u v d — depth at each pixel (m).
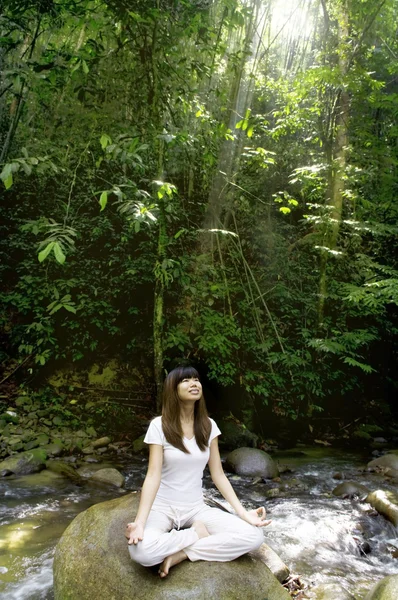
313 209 9.18
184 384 2.40
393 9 8.32
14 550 3.15
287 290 8.08
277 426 7.62
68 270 7.50
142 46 6.32
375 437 7.73
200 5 6.30
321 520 3.98
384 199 8.52
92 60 5.38
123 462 5.50
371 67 9.89
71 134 6.60
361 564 3.32
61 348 7.31
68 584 2.31
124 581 2.18
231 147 7.95
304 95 7.83
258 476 5.28
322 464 6.03
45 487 4.50
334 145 8.20
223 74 8.30
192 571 2.21
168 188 4.99
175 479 2.42
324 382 7.99
